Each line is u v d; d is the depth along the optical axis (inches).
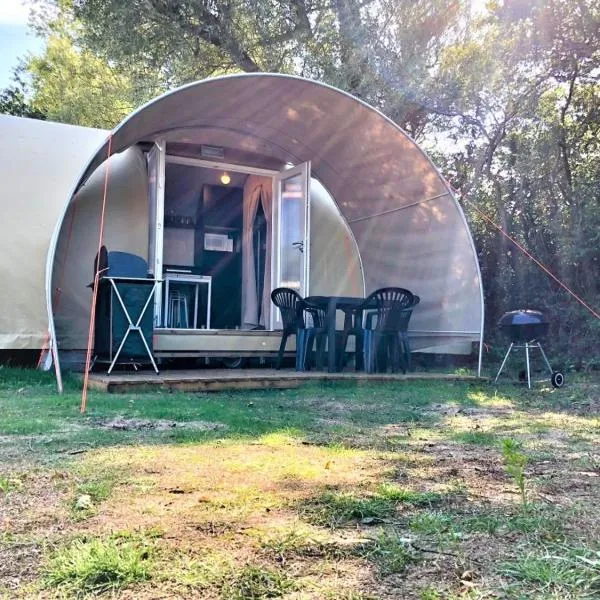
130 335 205.0
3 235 231.5
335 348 244.5
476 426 136.2
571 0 311.4
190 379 191.2
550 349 300.2
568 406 175.6
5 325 227.5
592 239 285.0
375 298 246.4
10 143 242.8
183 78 449.4
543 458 102.8
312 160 298.0
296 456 96.9
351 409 158.7
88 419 129.4
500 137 355.3
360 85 392.8
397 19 391.9
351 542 59.9
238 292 350.6
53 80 656.4
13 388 186.1
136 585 49.6
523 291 320.5
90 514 66.3
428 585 50.8
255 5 401.4
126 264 209.2
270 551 56.9
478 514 69.9
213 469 86.7
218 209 347.9
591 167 309.4
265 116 264.7
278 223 307.4
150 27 420.8
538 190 323.6
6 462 89.7
